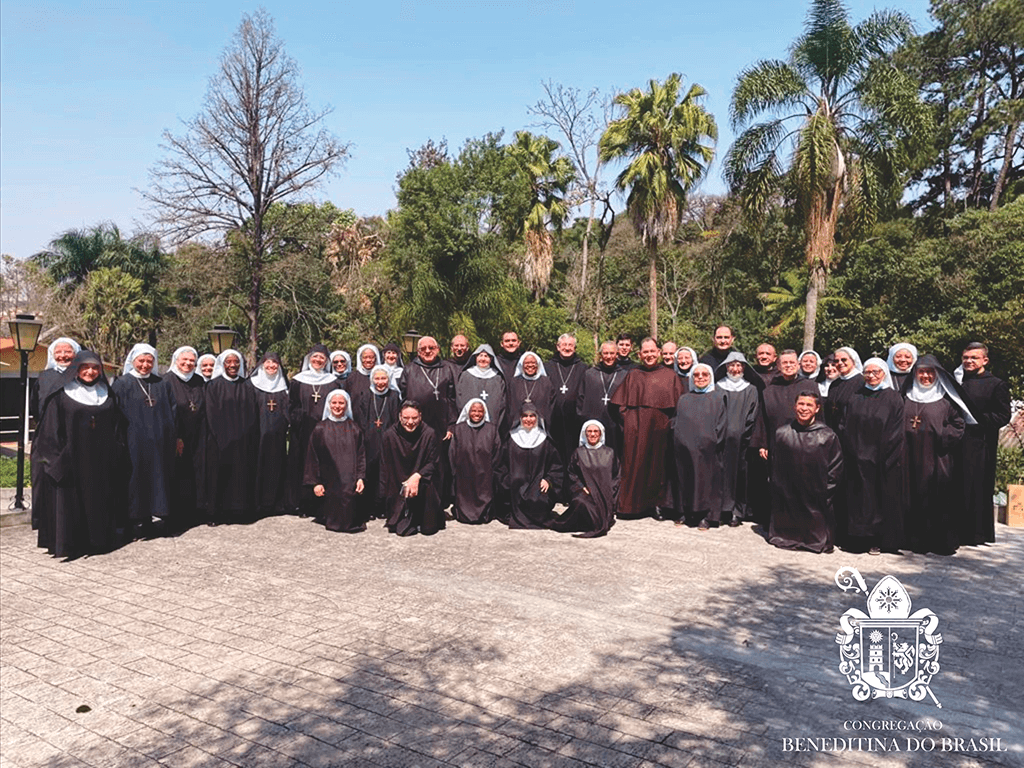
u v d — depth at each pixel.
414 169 25.58
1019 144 33.81
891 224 28.75
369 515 9.38
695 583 6.61
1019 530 8.73
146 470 8.18
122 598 6.52
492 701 4.44
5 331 29.80
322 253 33.19
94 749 4.05
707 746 3.88
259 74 24.22
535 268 28.94
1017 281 19.20
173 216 24.42
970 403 7.80
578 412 10.05
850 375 8.28
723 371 8.92
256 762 3.86
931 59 33.34
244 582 6.86
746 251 34.31
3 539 8.80
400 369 10.75
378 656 5.12
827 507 7.62
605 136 27.02
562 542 8.14
